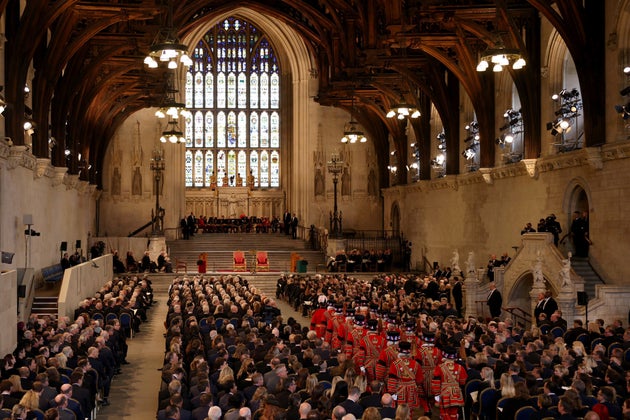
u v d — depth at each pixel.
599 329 19.03
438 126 46.03
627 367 13.87
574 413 9.88
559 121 27.97
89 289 32.12
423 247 47.84
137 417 16.58
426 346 15.48
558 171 29.69
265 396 11.16
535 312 24.45
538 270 26.11
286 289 38.16
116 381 20.28
